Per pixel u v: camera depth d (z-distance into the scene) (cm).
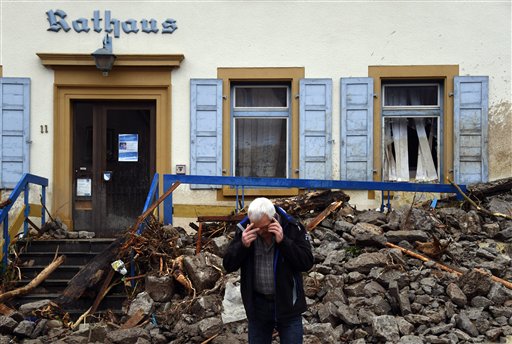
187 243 855
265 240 513
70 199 1091
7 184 1078
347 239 812
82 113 1110
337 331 640
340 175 1091
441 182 1100
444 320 648
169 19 1096
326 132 1093
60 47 1090
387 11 1095
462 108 1087
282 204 901
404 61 1095
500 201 974
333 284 696
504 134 1083
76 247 926
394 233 805
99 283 791
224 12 1099
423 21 1094
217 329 653
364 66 1095
